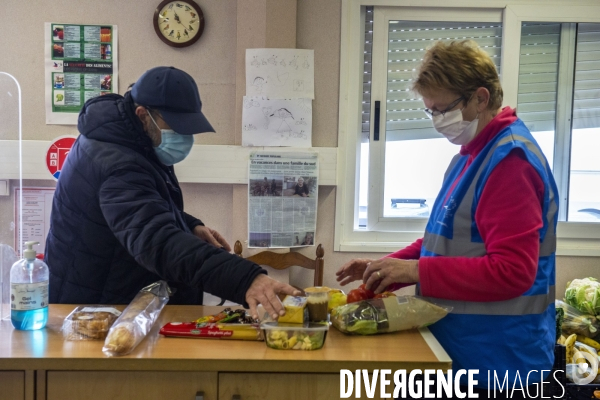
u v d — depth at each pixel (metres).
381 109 2.75
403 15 2.72
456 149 2.78
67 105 2.71
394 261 1.39
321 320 1.31
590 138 2.77
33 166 2.68
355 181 2.77
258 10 2.64
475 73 1.33
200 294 1.76
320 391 1.20
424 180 2.80
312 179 2.72
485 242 1.33
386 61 2.74
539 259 1.36
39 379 1.18
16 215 2.70
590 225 2.74
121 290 1.54
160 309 1.45
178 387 1.19
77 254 1.52
